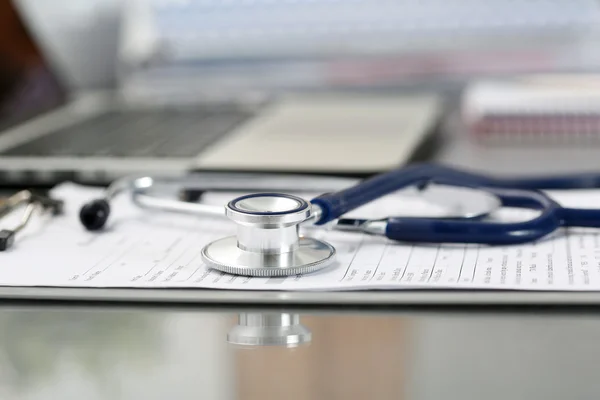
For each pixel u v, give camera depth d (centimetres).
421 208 82
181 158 102
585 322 52
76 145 111
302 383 45
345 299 57
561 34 164
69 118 136
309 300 57
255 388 45
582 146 118
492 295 57
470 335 51
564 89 128
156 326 53
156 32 166
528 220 71
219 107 145
